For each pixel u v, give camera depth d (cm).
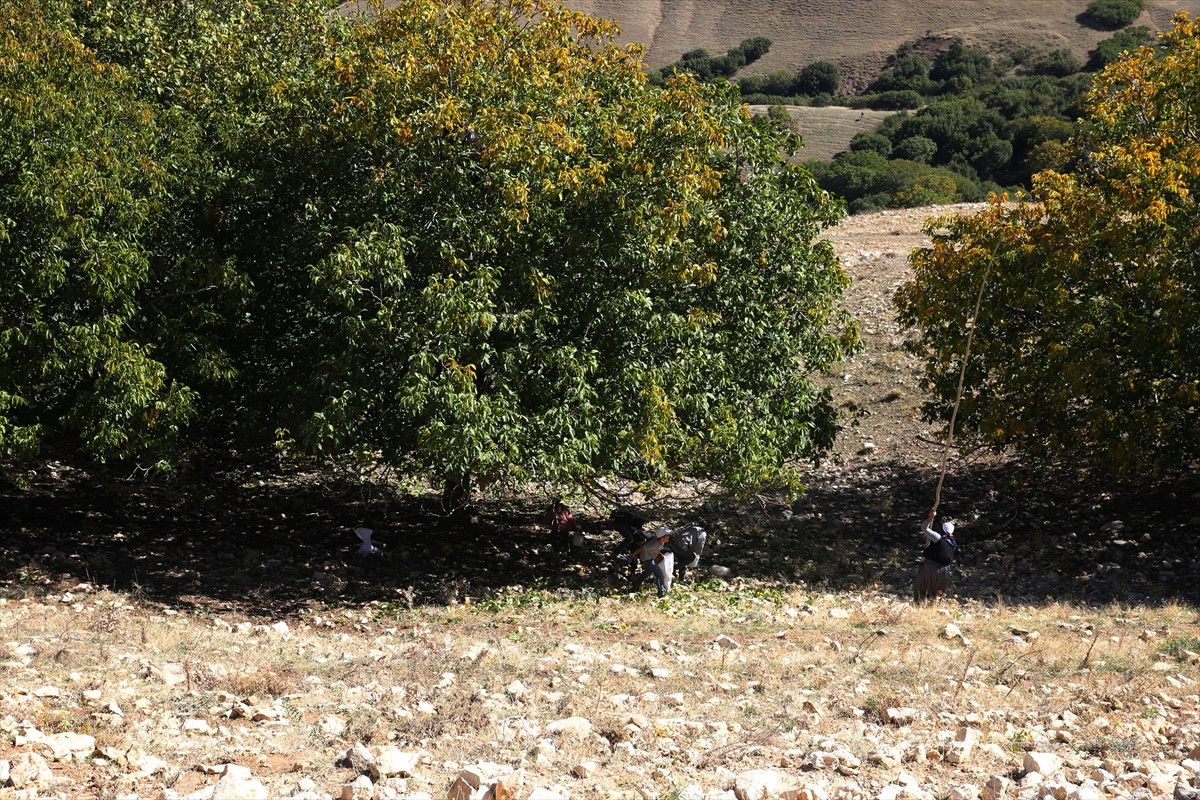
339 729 763
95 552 1466
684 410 1468
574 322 1397
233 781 593
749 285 1556
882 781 689
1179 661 1060
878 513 1953
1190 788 653
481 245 1323
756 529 1839
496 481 1457
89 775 648
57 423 1399
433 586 1457
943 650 1082
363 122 1316
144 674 903
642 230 1355
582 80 1505
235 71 1634
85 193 1230
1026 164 6894
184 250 1418
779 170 1678
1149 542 1706
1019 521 1864
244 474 1934
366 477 1723
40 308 1266
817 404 1800
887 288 3000
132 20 1692
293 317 1465
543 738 752
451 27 1353
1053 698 923
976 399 1805
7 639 1004
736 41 12006
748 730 807
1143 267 1576
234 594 1352
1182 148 1692
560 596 1404
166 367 1395
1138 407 1634
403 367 1306
